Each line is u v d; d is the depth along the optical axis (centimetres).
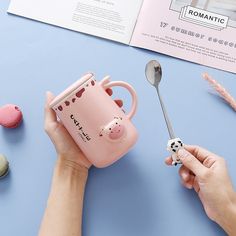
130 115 63
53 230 64
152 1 74
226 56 74
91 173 71
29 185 71
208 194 65
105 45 74
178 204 70
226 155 72
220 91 72
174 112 73
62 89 74
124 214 70
